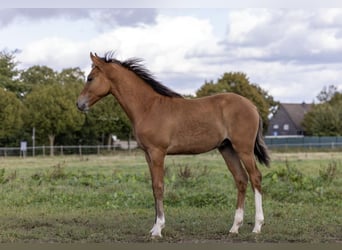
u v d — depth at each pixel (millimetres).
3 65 51812
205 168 16484
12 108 37500
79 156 34688
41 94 39562
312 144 46875
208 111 7660
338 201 10844
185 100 7801
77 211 9852
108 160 29016
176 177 14883
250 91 51719
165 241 7242
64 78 53906
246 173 8008
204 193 11586
